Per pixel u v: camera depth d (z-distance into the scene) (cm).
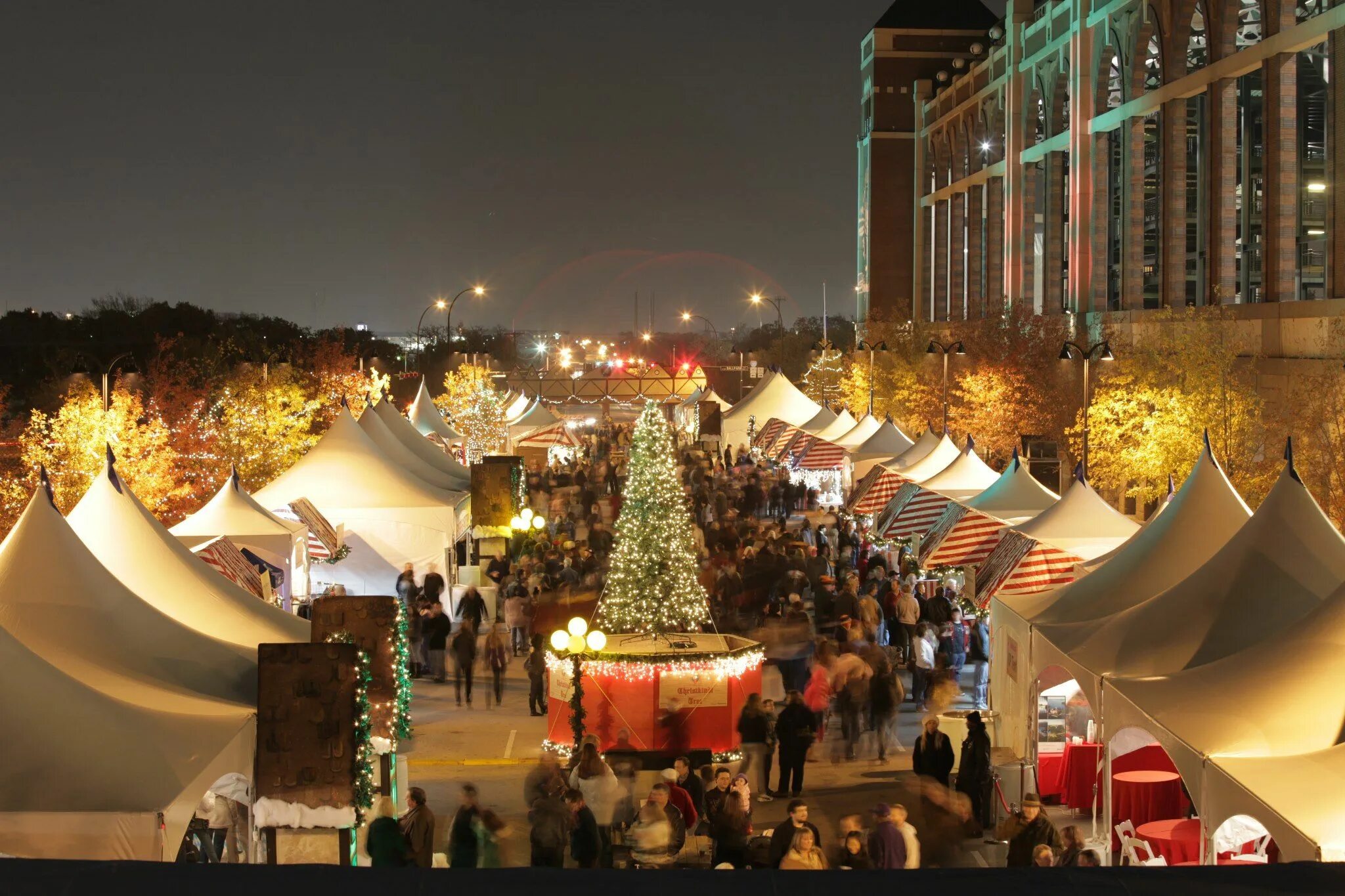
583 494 3981
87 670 1223
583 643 1538
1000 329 5059
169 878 428
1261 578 1348
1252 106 5384
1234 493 1633
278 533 2211
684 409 7725
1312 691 1101
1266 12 3997
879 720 1702
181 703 1204
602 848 1274
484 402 5884
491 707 2020
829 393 7062
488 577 2827
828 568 2498
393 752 1430
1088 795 1496
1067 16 5816
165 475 3381
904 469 3203
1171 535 1609
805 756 1545
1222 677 1163
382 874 433
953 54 9169
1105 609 1547
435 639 2189
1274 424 3194
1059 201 6116
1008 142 6650
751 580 2430
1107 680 1252
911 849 1068
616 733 1684
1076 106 5578
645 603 1786
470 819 1132
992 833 1381
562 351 11019
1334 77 3622
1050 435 4212
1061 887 430
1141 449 3309
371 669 1438
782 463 4775
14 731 1007
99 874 428
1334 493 2562
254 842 1161
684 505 1841
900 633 2102
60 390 5391
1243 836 1184
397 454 3409
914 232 9219
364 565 2681
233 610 1538
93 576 1319
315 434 5634
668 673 1680
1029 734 1519
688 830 1261
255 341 8406
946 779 1410
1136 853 1227
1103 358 2777
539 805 1153
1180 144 4750
